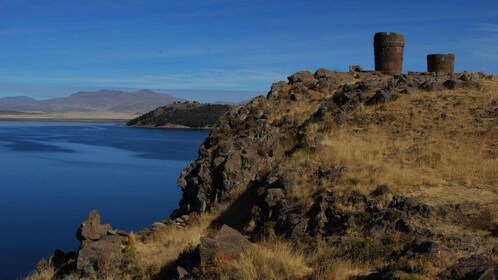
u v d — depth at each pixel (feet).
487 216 39.37
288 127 74.74
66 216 128.26
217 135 78.48
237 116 81.05
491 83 86.89
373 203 45.16
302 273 34.35
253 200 58.95
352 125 72.74
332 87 90.74
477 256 31.78
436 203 42.88
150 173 213.05
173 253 46.16
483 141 60.49
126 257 46.57
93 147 352.90
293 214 48.26
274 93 89.40
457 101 75.36
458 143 60.75
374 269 33.63
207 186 64.85
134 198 153.28
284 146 68.64
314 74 101.96
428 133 65.26
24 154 296.71
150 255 47.60
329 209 46.32
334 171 53.57
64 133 559.79
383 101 77.97
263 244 42.37
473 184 48.06
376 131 68.80
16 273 81.92
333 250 38.27
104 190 168.35
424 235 37.76
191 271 37.35
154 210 134.82
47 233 110.52
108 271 45.11
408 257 32.78
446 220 40.40
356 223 42.86
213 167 66.44
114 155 293.23
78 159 269.23
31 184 181.37
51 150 326.85
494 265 30.12
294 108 82.28
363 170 52.65
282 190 53.42
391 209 42.57
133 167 233.55
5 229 113.70
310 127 71.41
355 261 35.22
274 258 36.24
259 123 75.72
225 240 39.91
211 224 58.03
